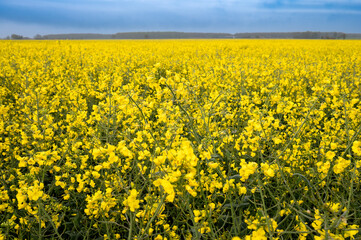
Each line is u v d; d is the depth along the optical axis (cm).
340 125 415
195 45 2475
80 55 1374
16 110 552
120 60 1236
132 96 309
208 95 617
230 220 281
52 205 236
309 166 318
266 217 162
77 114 396
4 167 381
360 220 263
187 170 160
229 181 226
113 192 240
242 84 658
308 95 685
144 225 240
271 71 793
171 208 299
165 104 319
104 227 271
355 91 675
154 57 1366
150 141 312
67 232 279
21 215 295
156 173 200
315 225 177
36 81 780
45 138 340
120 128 470
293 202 232
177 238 239
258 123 265
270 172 176
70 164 287
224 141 317
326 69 972
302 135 380
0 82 861
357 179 274
